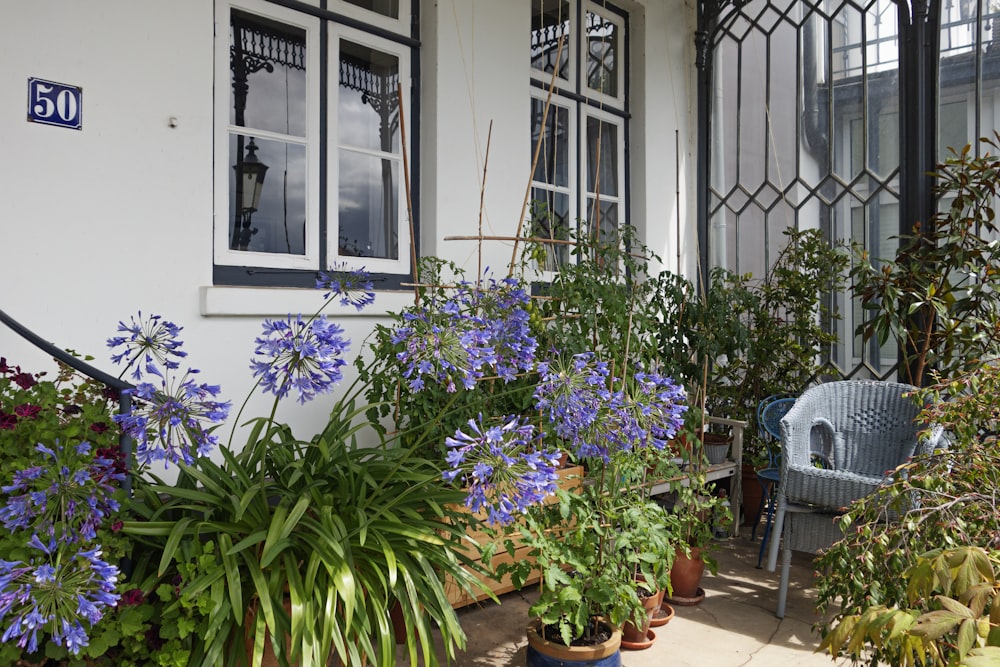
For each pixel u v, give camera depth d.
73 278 2.61
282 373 2.33
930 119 4.37
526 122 4.22
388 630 2.08
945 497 1.97
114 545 1.93
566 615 2.54
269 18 3.20
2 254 2.47
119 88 2.71
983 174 3.91
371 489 2.50
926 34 4.35
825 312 4.80
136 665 1.98
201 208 2.92
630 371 3.41
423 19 3.78
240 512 2.07
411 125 3.76
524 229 4.21
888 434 3.55
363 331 3.41
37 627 1.64
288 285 3.24
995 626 1.21
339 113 3.48
